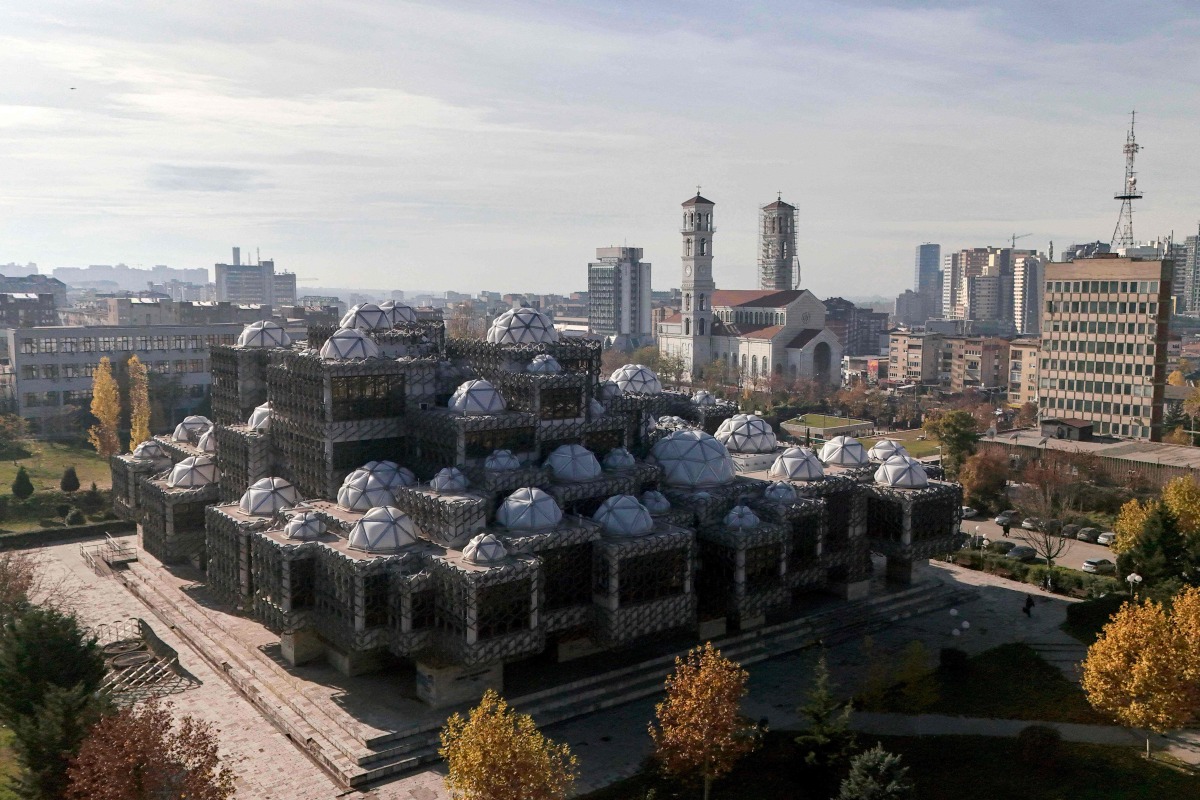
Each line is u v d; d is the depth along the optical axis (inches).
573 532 3393.2
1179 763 2864.2
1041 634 3993.6
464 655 3056.1
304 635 3518.7
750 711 3262.8
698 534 3826.3
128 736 2174.0
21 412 7805.1
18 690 2682.1
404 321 4830.2
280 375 4252.0
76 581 4650.6
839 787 2652.6
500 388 4202.8
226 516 3878.0
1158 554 4138.8
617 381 5349.4
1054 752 2829.7
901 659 3700.8
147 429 7022.6
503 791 2209.6
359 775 2778.1
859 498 4271.7
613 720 3218.5
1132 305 7539.4
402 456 4128.9
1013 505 6097.4
